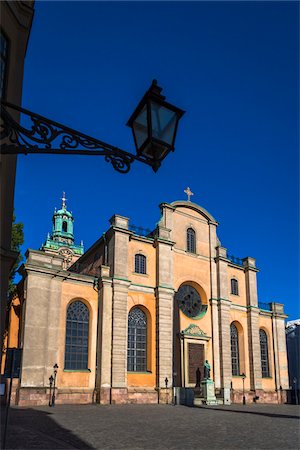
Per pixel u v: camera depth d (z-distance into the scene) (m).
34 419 21.00
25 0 11.43
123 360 35.09
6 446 12.57
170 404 35.75
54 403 31.05
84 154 5.53
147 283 39.44
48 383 31.53
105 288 36.34
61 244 75.56
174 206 44.28
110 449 12.97
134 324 38.00
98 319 35.94
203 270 44.84
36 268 33.22
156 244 41.03
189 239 44.97
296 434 17.16
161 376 36.78
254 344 46.38
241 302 47.59
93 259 43.22
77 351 34.41
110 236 39.28
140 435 16.30
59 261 34.88
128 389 35.28
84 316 35.72
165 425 19.98
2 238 10.11
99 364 34.44
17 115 10.55
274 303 51.31
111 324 35.75
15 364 13.26
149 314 38.81
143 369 37.31
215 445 14.03
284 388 48.34
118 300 36.47
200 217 46.72
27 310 32.06
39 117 5.38
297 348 59.41
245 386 44.62
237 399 42.31
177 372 39.69
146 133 5.68
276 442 14.82
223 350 42.75
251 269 49.03
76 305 35.53
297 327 60.47
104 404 33.00
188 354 40.41
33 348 31.53
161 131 5.73
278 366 48.84
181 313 41.75
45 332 32.50
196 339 41.34
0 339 9.30
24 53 11.31
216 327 43.59
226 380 41.81
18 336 36.72
